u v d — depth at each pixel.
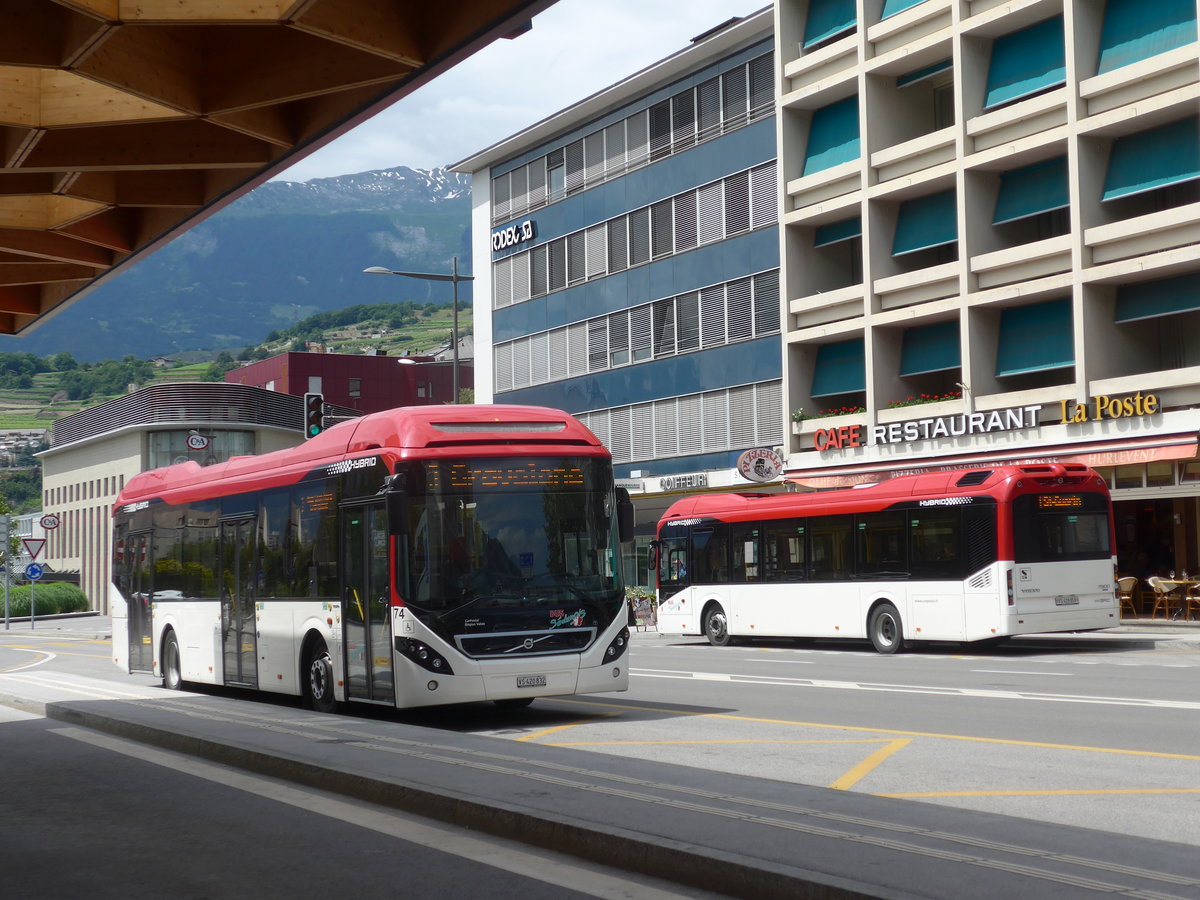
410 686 14.39
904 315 36.31
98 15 11.05
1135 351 32.53
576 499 15.28
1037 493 24.58
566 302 51.28
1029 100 33.44
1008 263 33.78
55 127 13.95
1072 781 10.28
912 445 36.06
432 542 14.64
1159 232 30.67
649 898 6.70
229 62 12.88
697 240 45.03
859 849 6.93
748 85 42.91
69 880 7.67
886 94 37.84
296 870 7.71
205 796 10.55
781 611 28.77
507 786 9.31
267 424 87.88
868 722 14.42
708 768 11.29
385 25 11.67
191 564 20.91
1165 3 31.00
